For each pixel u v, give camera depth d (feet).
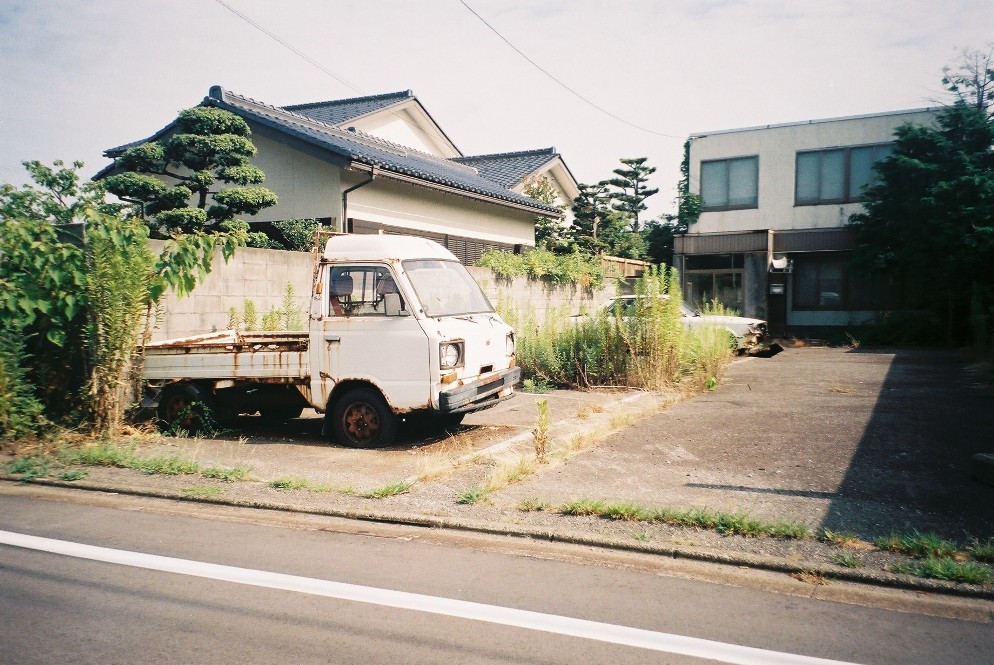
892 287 69.87
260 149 47.70
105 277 24.44
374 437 24.09
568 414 29.78
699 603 12.06
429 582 12.99
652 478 19.49
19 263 24.11
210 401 26.55
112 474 20.43
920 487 18.07
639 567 13.80
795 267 73.56
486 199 57.06
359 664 9.93
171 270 25.81
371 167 43.75
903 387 34.45
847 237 69.62
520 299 48.57
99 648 10.41
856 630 11.02
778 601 12.16
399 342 23.45
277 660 10.05
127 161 40.04
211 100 46.65
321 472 20.86
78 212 25.75
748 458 21.47
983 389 33.01
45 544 15.07
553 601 12.12
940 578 12.61
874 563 13.34
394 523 16.51
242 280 32.32
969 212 57.41
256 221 47.67
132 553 14.53
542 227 78.89
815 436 24.02
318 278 24.84
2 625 11.18
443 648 10.41
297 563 13.97
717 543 14.55
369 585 12.83
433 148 87.71
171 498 18.56
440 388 23.09
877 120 70.33
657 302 36.45
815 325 72.79
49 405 25.76
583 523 15.87
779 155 74.64
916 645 10.51
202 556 14.37
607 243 83.30
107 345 24.48
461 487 18.94
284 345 26.23
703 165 78.23
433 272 25.62
